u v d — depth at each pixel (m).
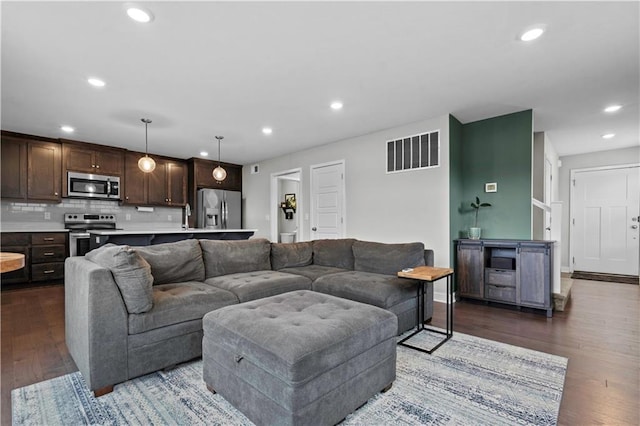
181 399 1.75
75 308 2.04
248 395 1.52
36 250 4.68
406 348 2.46
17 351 2.38
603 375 2.02
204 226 6.34
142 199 5.91
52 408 1.67
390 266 3.23
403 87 3.12
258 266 3.39
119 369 1.84
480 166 4.14
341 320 1.67
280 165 6.23
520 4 1.91
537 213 4.40
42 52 2.43
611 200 5.75
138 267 1.91
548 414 1.62
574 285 4.84
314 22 2.08
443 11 1.97
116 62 2.59
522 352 2.37
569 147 5.61
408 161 4.25
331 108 3.68
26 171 4.72
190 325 2.14
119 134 4.73
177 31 2.17
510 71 2.78
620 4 1.90
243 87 3.10
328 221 5.31
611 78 2.92
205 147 5.54
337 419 1.50
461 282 3.89
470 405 1.70
